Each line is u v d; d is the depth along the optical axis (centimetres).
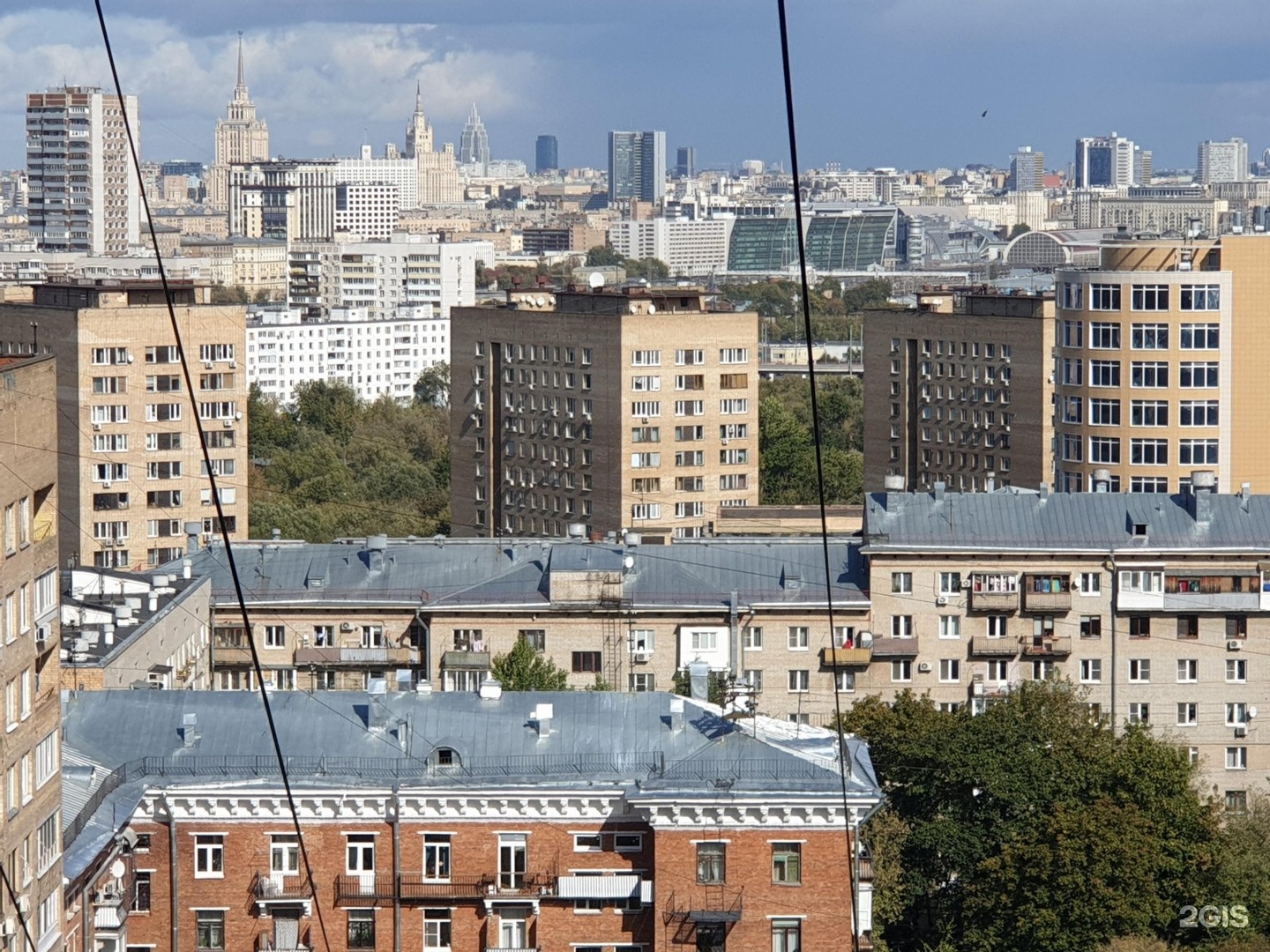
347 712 18862
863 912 18162
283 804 17775
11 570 14150
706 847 17588
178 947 17775
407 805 17788
